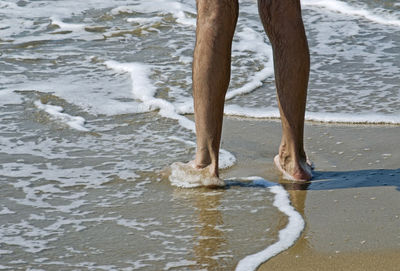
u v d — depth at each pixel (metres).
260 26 12.54
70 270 4.54
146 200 5.71
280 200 5.63
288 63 5.77
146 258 4.69
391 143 7.01
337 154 6.75
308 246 4.81
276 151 6.91
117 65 10.11
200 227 5.17
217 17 5.50
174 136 7.36
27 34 11.98
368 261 4.56
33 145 7.03
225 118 8.02
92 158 6.69
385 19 12.94
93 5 14.23
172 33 12.11
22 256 4.74
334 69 9.90
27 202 5.67
